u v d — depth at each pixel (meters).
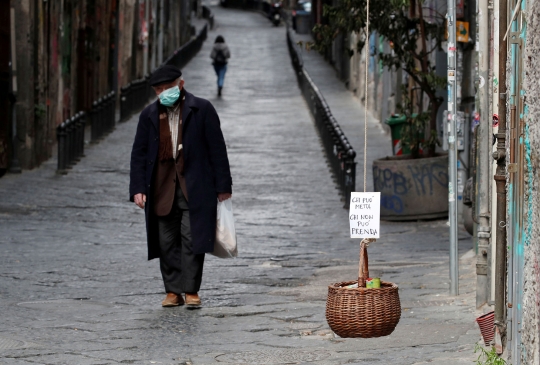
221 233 13.32
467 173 21.12
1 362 10.50
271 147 36.12
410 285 14.94
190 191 13.15
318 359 10.52
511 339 8.73
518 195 8.27
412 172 22.28
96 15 43.56
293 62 69.00
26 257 17.48
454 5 13.96
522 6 8.21
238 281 15.55
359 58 52.31
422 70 22.34
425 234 20.69
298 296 14.31
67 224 21.69
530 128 7.58
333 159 29.56
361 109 49.53
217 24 108.25
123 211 23.73
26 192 26.00
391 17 22.28
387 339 11.30
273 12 111.06
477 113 13.65
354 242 19.88
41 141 31.31
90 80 42.78
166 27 74.31
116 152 34.31
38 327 12.23
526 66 7.75
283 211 24.16
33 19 30.11
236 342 11.45
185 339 11.62
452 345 10.89
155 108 13.38
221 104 51.38
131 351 11.03
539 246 7.25
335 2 65.38
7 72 28.81
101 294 14.45
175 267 13.52
